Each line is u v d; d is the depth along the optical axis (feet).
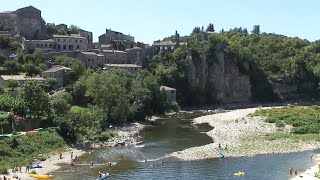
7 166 349.82
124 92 580.71
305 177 315.78
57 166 361.92
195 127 574.97
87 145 445.37
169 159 387.55
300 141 451.12
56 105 473.26
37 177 323.16
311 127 513.45
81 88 609.83
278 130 514.27
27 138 408.87
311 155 394.32
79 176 330.75
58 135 440.86
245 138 470.39
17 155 376.07
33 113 468.34
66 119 449.89
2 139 390.21
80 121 454.81
